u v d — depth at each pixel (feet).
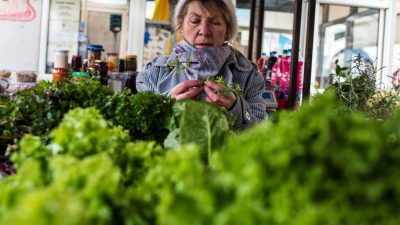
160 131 3.73
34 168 1.84
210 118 2.81
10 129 3.84
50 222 1.34
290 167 1.43
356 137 1.41
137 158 2.25
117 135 2.42
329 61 11.23
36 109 3.71
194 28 5.58
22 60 10.57
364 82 6.21
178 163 1.71
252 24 9.61
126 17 10.97
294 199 1.40
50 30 10.59
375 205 1.40
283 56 7.32
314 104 1.59
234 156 1.53
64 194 1.44
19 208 1.42
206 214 1.46
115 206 1.67
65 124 2.28
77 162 1.83
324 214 1.34
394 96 5.87
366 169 1.38
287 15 11.35
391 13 10.91
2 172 2.94
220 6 5.63
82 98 3.83
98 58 7.65
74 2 10.59
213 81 4.66
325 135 1.43
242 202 1.43
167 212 1.48
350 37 11.25
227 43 5.99
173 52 5.86
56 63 6.51
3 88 7.54
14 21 10.42
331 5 11.02
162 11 9.48
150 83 5.87
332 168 1.43
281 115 2.12
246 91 5.76
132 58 7.72
